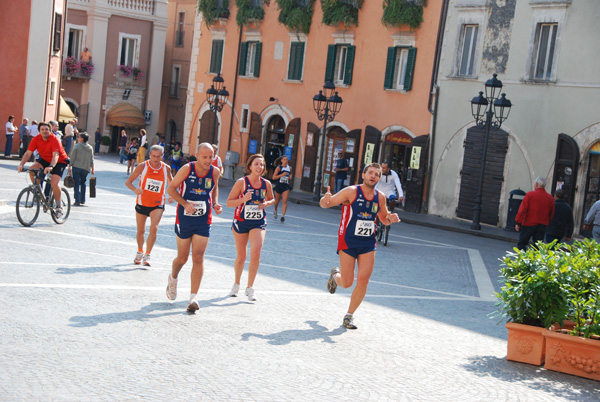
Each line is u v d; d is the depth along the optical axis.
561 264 8.41
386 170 19.39
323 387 6.67
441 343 8.91
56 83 40.22
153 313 8.97
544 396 7.04
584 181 24.94
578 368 7.87
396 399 6.51
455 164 28.91
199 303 9.79
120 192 25.59
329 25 34.19
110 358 7.00
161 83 54.78
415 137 30.39
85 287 10.05
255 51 39.06
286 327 8.89
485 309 11.59
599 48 24.59
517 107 26.78
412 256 17.42
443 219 28.48
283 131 37.69
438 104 29.59
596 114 24.59
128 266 12.02
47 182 16.28
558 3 25.55
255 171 10.28
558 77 25.64
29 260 11.60
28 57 37.53
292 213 25.73
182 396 6.10
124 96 53.56
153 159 12.04
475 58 28.38
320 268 13.99
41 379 6.22
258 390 6.41
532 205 17.31
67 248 13.12
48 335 7.59
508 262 8.67
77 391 6.00
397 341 8.76
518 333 8.26
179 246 9.40
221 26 41.03
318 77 35.28
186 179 9.26
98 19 52.06
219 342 7.91
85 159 20.11
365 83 32.84
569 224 18.06
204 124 42.59
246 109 39.50
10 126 35.44
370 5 32.72
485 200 27.75
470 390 7.02
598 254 8.66
